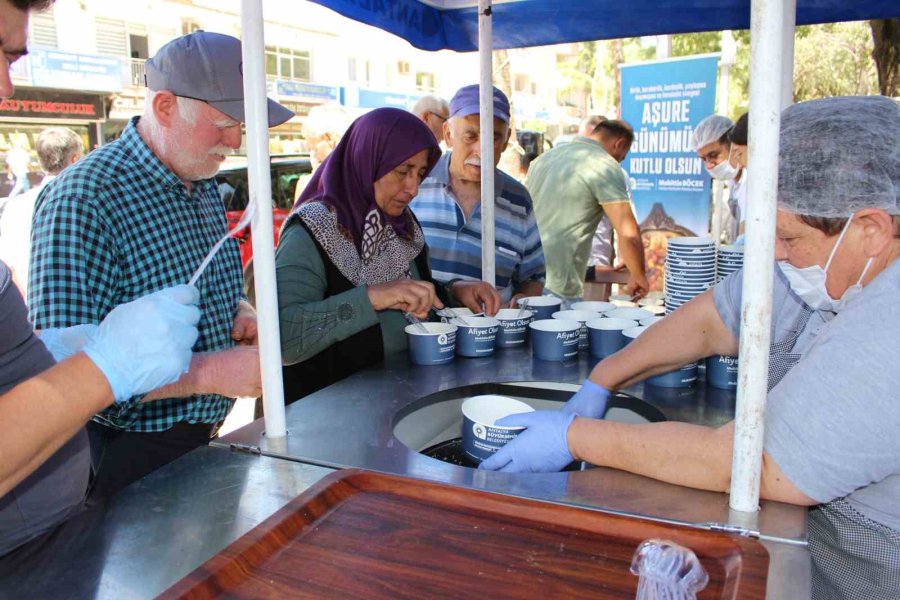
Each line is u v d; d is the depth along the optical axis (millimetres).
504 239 2553
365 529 828
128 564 774
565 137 4891
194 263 1635
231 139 1616
